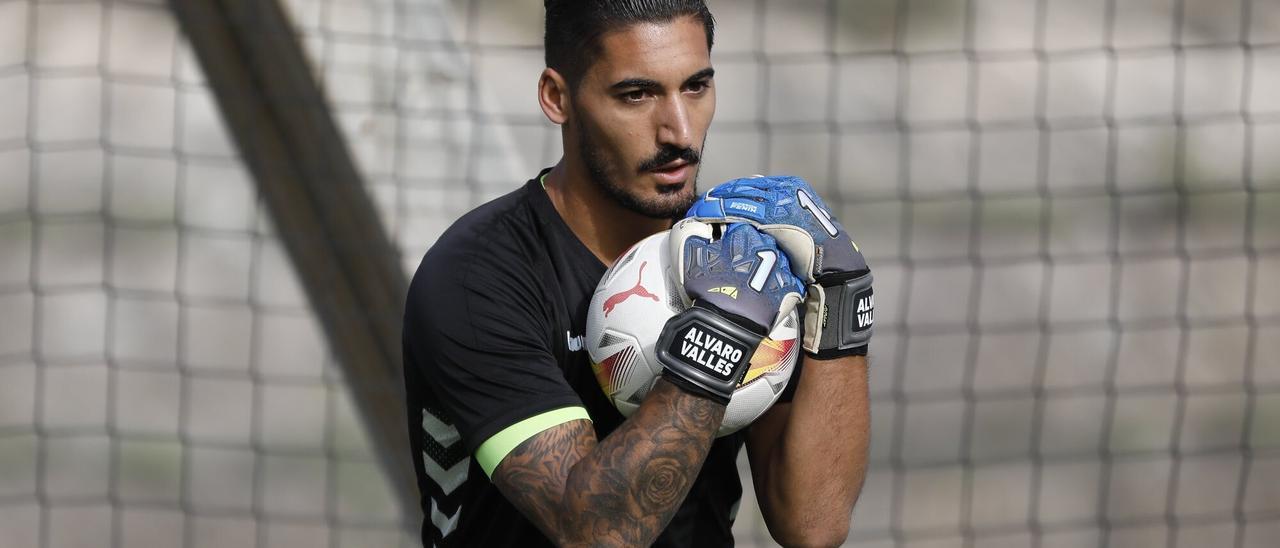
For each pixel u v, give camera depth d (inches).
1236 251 1262.3
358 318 490.9
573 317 313.7
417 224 488.4
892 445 1010.7
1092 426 1061.8
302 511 889.5
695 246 290.7
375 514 888.9
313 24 477.4
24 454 967.6
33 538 914.7
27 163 1109.1
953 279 1173.7
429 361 305.3
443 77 490.9
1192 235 1278.3
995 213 1250.6
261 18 470.0
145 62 1119.0
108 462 959.0
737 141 1202.6
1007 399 1063.0
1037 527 958.4
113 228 1093.1
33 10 1141.1
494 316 299.1
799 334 319.0
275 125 479.8
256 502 905.5
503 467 293.9
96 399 991.6
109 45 1120.8
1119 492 1016.9
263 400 959.6
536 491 289.4
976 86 1336.1
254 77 475.2
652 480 278.7
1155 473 1037.2
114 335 1035.3
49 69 1125.7
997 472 1003.9
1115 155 1315.2
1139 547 969.5
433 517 333.1
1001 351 1104.8
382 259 488.4
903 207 1230.9
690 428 279.9
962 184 1261.1
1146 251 1254.9
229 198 1026.7
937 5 1381.6
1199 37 1414.9
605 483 278.7
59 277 1079.0
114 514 922.1
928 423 1026.7
